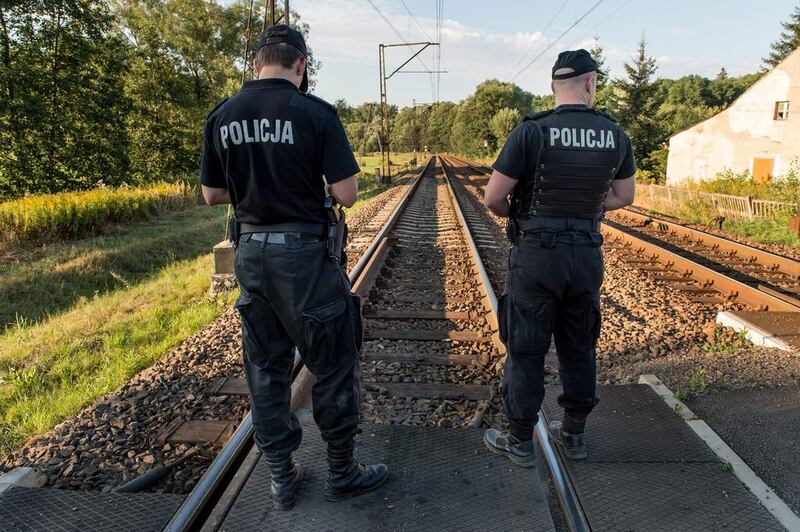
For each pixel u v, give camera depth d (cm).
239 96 212
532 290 248
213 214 1855
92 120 2358
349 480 237
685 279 781
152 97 3241
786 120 2389
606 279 762
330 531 221
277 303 215
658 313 590
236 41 3744
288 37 216
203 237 1416
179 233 1405
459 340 498
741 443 297
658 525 229
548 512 233
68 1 2206
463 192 2353
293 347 238
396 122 16188
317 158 210
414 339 500
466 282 705
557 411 333
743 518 233
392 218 1216
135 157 3148
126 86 3105
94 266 1035
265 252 211
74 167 2341
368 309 582
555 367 423
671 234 1284
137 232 1455
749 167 2553
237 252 222
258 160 204
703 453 282
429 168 5050
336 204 226
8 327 755
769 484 262
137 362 475
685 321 570
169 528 219
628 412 327
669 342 499
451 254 907
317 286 215
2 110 2002
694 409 337
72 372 491
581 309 254
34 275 941
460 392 388
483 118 9406
